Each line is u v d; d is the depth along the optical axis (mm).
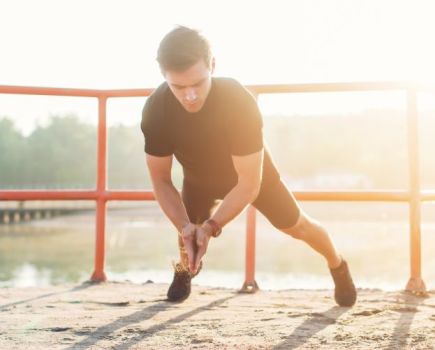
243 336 2650
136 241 35406
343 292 3352
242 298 3748
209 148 2654
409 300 3648
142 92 4355
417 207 4066
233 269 19875
